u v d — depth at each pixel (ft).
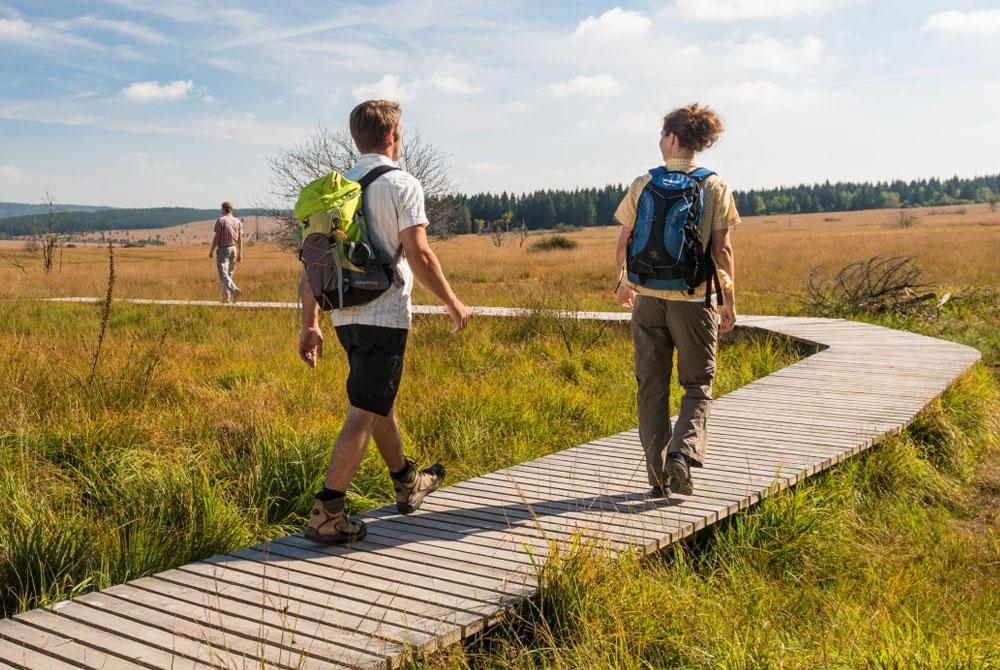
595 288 77.77
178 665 8.37
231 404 21.21
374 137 11.60
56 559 11.57
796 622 11.06
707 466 16.61
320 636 9.05
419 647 8.81
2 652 8.66
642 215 13.30
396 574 10.90
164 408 21.38
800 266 97.30
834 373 27.86
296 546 12.00
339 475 11.63
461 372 29.25
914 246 134.72
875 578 13.01
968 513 17.85
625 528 12.73
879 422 20.44
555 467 16.70
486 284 80.18
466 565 11.23
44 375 22.47
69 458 17.12
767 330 38.22
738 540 13.76
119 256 231.09
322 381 26.30
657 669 9.30
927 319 44.93
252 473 15.75
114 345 32.81
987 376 29.91
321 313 41.06
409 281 11.46
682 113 13.46
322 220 10.89
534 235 400.88
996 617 11.96
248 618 9.54
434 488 13.73
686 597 10.76
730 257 13.39
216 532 13.17
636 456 17.58
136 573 11.74
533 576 10.77
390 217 11.05
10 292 67.62
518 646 9.73
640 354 14.17
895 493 17.90
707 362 13.76
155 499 14.19
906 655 9.40
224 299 56.44
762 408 22.52
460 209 80.43
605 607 10.07
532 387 25.44
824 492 16.30
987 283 66.74
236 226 56.44
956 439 21.54
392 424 12.75
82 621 9.45
